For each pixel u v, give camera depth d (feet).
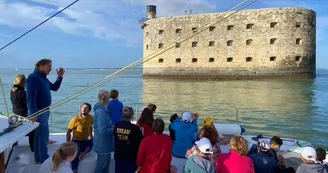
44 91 17.87
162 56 238.27
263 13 203.92
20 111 20.36
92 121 20.58
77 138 19.60
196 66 225.56
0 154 15.72
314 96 110.63
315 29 213.05
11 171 17.71
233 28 213.05
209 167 12.60
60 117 66.08
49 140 23.13
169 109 86.38
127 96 122.31
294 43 200.54
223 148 22.61
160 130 15.29
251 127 58.54
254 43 207.31
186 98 114.73
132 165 16.94
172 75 234.79
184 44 228.43
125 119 17.22
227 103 99.09
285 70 201.36
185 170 12.90
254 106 90.74
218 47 217.97
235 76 214.07
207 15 216.33
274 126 59.21
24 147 21.56
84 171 18.94
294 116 70.74
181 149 20.43
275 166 15.47
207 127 16.43
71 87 165.48
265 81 191.52
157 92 138.72
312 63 209.77
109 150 17.63
